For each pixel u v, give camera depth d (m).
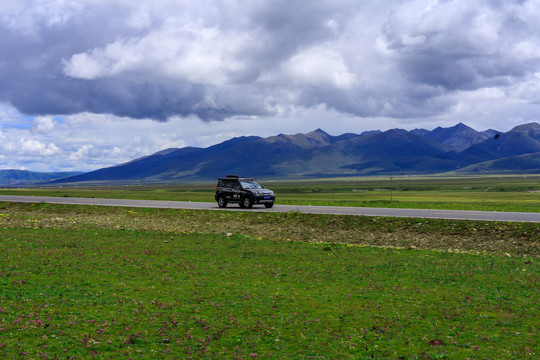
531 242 26.20
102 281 17.61
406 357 10.52
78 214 45.62
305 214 37.75
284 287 17.06
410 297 15.66
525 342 11.41
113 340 11.42
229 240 29.94
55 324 12.46
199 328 12.44
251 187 47.22
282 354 10.70
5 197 69.50
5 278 17.55
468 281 18.03
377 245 29.17
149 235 32.00
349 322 13.01
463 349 10.98
